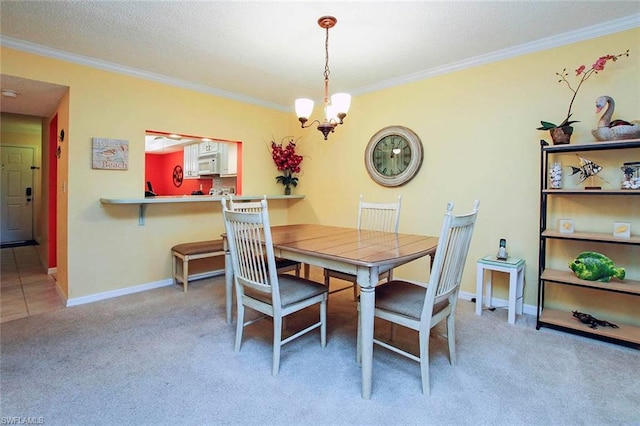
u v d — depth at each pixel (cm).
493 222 303
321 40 264
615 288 221
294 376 189
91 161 308
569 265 250
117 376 187
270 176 466
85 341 229
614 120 240
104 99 313
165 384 180
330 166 435
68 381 182
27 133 630
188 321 266
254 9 219
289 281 224
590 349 219
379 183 379
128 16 228
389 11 221
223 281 384
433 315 177
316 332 249
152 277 357
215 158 519
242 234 201
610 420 153
